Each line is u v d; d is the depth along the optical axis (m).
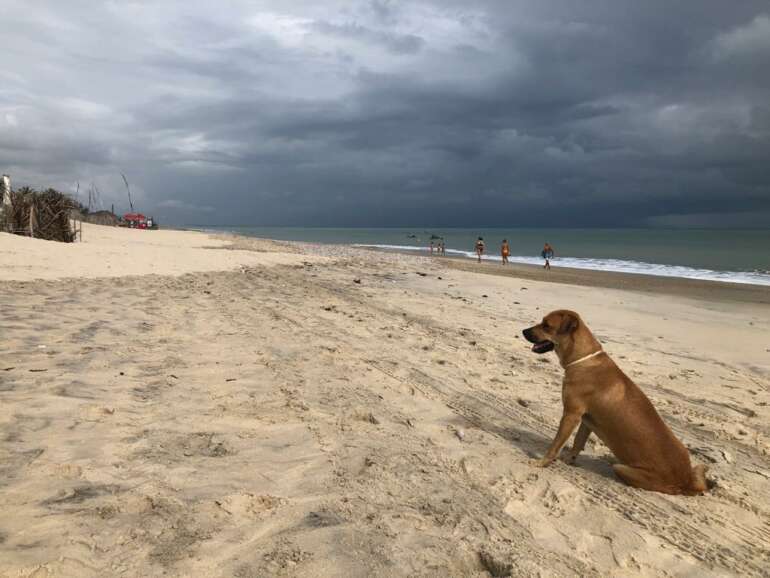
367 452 4.48
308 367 6.86
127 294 11.88
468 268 28.78
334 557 2.96
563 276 26.02
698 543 3.52
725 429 5.71
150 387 5.66
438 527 3.42
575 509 3.86
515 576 2.95
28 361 6.16
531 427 5.48
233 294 13.04
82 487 3.50
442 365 7.48
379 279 18.89
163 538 3.02
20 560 2.66
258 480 3.83
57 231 23.97
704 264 35.41
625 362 8.41
